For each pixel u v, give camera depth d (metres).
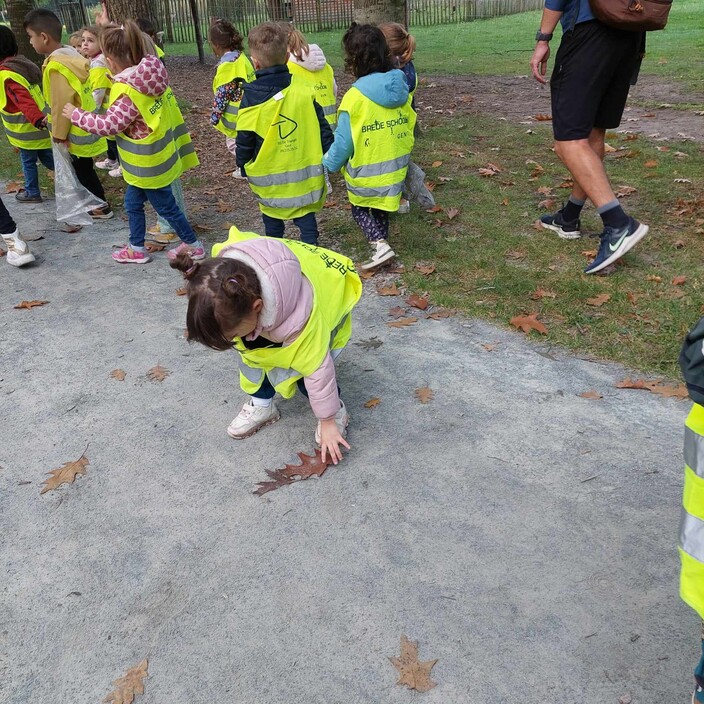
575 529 2.48
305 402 3.27
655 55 12.35
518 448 2.89
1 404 3.38
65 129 5.23
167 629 2.19
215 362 3.64
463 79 11.41
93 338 3.95
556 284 4.18
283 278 2.27
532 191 5.86
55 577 2.40
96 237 5.50
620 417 3.05
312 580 2.33
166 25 19.95
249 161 4.37
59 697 2.01
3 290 4.60
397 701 1.95
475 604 2.21
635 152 6.62
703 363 1.35
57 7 19.58
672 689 1.94
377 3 8.54
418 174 5.20
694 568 1.53
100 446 3.05
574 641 2.08
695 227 4.91
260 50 4.05
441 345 3.69
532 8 25.09
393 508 2.62
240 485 2.78
